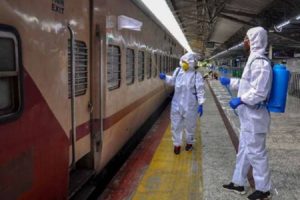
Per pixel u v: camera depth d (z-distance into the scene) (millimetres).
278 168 5586
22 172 2527
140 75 8086
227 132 8359
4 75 2316
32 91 2654
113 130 5391
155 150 6762
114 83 5531
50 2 2949
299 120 10148
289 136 7977
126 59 6430
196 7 16469
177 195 4555
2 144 2299
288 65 20484
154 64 10508
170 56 15984
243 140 4355
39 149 2758
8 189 2367
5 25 2324
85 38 4086
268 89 4004
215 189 4695
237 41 28250
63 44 3244
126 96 6422
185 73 6387
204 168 5574
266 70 3939
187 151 6625
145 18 8625
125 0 6125
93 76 4418
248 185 4848
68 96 3549
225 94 19891
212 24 19000
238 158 4516
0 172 2279
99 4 4496
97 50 4457
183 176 5262
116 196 4676
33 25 2662
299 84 17062
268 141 7480
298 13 12133
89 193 4230
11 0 2389
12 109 2449
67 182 3322
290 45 28250
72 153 3576
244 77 4141
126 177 5363
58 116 3104
